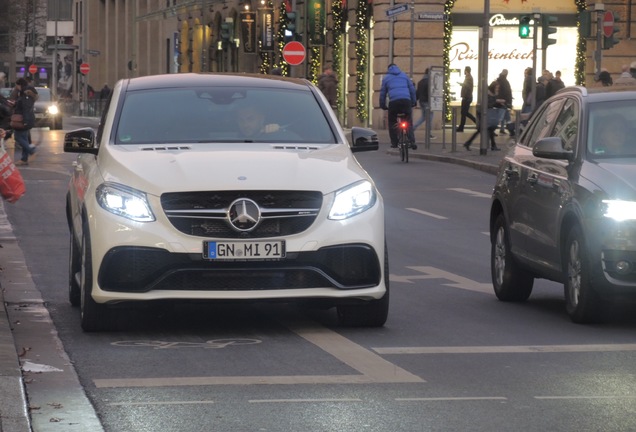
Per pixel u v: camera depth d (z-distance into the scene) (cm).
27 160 4128
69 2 16638
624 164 1366
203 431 880
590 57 6444
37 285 1630
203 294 1231
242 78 1486
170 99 1430
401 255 2003
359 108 6731
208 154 1295
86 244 1271
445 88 6347
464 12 6334
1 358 1112
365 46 6694
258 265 1234
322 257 1246
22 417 895
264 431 880
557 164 1434
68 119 10469
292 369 1097
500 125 6016
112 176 1271
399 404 964
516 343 1235
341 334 1279
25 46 14588
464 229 2391
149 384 1032
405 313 1428
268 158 1286
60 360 1134
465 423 904
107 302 1245
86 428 885
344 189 1268
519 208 1508
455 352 1184
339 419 915
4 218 2477
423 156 4453
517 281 1524
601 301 1330
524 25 4172
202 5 9238
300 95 1458
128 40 12506
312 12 7175
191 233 1235
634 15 6431
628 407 955
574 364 1127
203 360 1138
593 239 1317
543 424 902
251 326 1330
